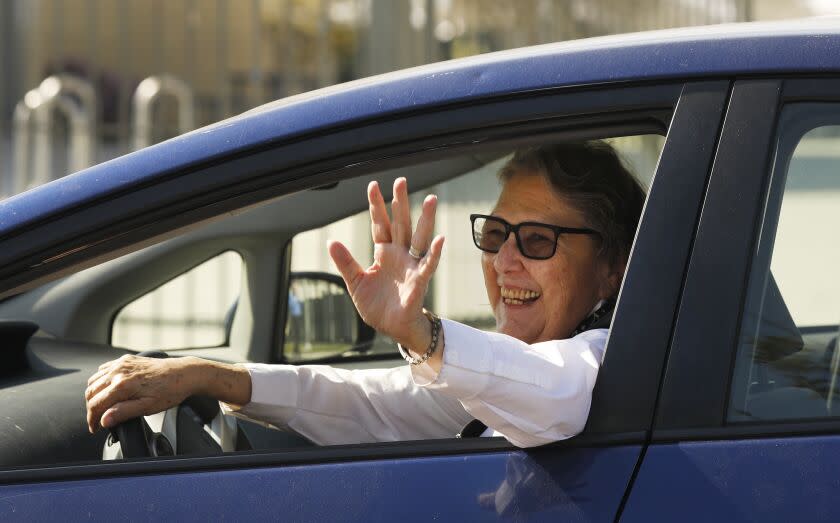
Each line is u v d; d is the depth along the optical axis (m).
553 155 3.46
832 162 2.73
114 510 2.70
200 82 12.52
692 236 2.72
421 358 2.77
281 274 5.12
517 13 12.81
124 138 12.55
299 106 2.82
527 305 3.52
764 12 12.14
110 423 3.10
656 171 2.76
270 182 2.78
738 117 2.74
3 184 12.59
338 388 3.93
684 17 13.35
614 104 2.76
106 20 12.62
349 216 5.05
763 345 2.71
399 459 2.76
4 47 12.82
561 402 2.72
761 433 2.66
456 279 8.02
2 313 4.80
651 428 2.69
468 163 5.05
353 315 5.28
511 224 3.48
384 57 12.11
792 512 2.56
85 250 2.77
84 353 4.12
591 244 3.45
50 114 12.52
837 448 2.63
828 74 2.75
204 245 4.99
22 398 3.38
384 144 2.77
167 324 9.41
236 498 2.71
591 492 2.65
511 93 2.78
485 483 2.71
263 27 12.38
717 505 2.58
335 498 2.70
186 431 3.49
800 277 2.73
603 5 13.77
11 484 2.76
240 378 3.72
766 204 2.73
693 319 2.70
